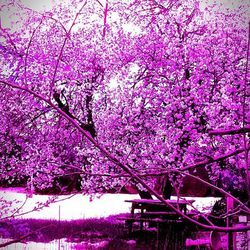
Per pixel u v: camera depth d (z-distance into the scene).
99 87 14.38
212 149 11.99
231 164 11.63
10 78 15.05
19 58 15.10
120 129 13.32
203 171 12.95
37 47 15.59
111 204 17.36
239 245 6.10
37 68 15.33
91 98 14.88
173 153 12.01
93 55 15.02
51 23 15.93
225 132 2.53
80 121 14.80
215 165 11.94
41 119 15.62
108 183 12.87
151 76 13.82
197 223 2.36
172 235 9.41
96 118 14.69
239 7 14.16
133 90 13.62
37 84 15.30
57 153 15.55
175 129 12.62
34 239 9.38
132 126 13.10
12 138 15.75
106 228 11.20
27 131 15.56
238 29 14.16
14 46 15.08
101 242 9.39
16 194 18.27
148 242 9.38
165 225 10.16
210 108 12.14
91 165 13.63
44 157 14.65
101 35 15.55
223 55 13.25
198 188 18.53
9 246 8.51
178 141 12.52
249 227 2.36
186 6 14.75
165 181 12.03
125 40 14.83
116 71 14.31
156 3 15.16
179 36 14.48
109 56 14.72
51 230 10.54
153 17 14.97
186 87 12.98
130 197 19.80
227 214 2.64
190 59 13.47
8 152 15.69
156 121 13.45
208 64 12.92
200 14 14.61
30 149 15.33
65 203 16.81
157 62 13.77
